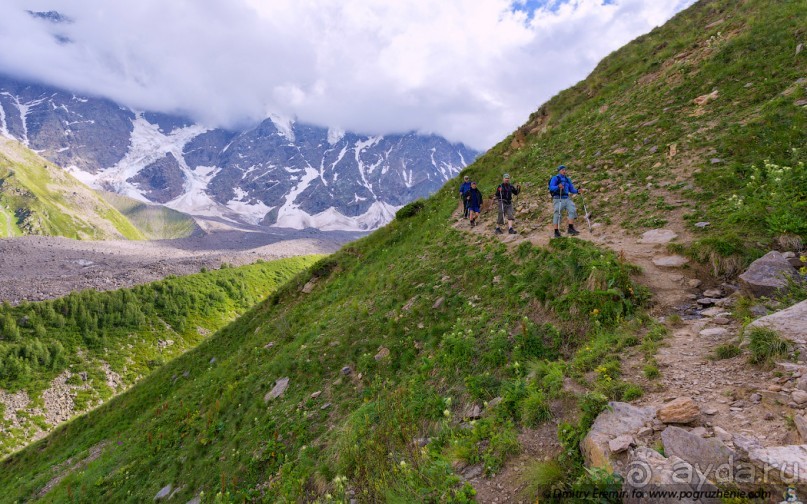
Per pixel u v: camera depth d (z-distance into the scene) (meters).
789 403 3.95
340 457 7.78
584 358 6.43
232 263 155.00
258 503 9.12
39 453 33.28
